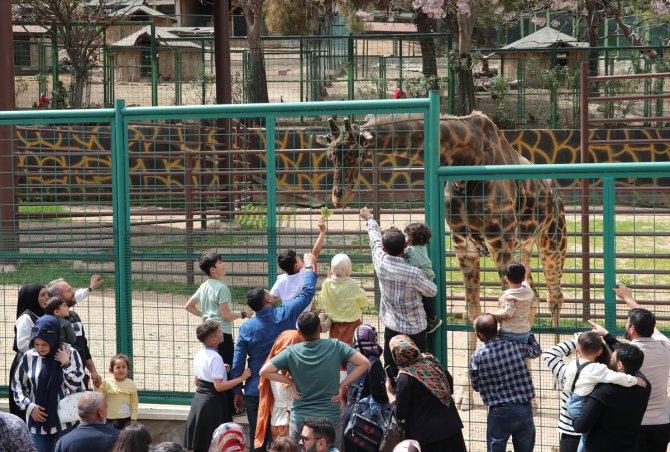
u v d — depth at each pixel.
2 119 11.58
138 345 14.16
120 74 53.09
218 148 23.36
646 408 8.91
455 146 12.71
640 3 42.19
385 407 9.59
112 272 13.38
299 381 9.30
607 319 10.47
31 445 7.86
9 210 18.09
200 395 10.12
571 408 9.01
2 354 13.77
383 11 42.97
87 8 45.28
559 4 42.03
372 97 40.06
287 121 34.25
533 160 33.31
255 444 10.00
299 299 10.34
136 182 27.42
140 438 7.45
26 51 49.59
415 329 10.17
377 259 10.23
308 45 41.06
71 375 9.70
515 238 12.94
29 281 13.03
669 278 19.92
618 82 39.56
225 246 11.86
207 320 10.70
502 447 9.57
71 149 14.71
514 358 9.55
